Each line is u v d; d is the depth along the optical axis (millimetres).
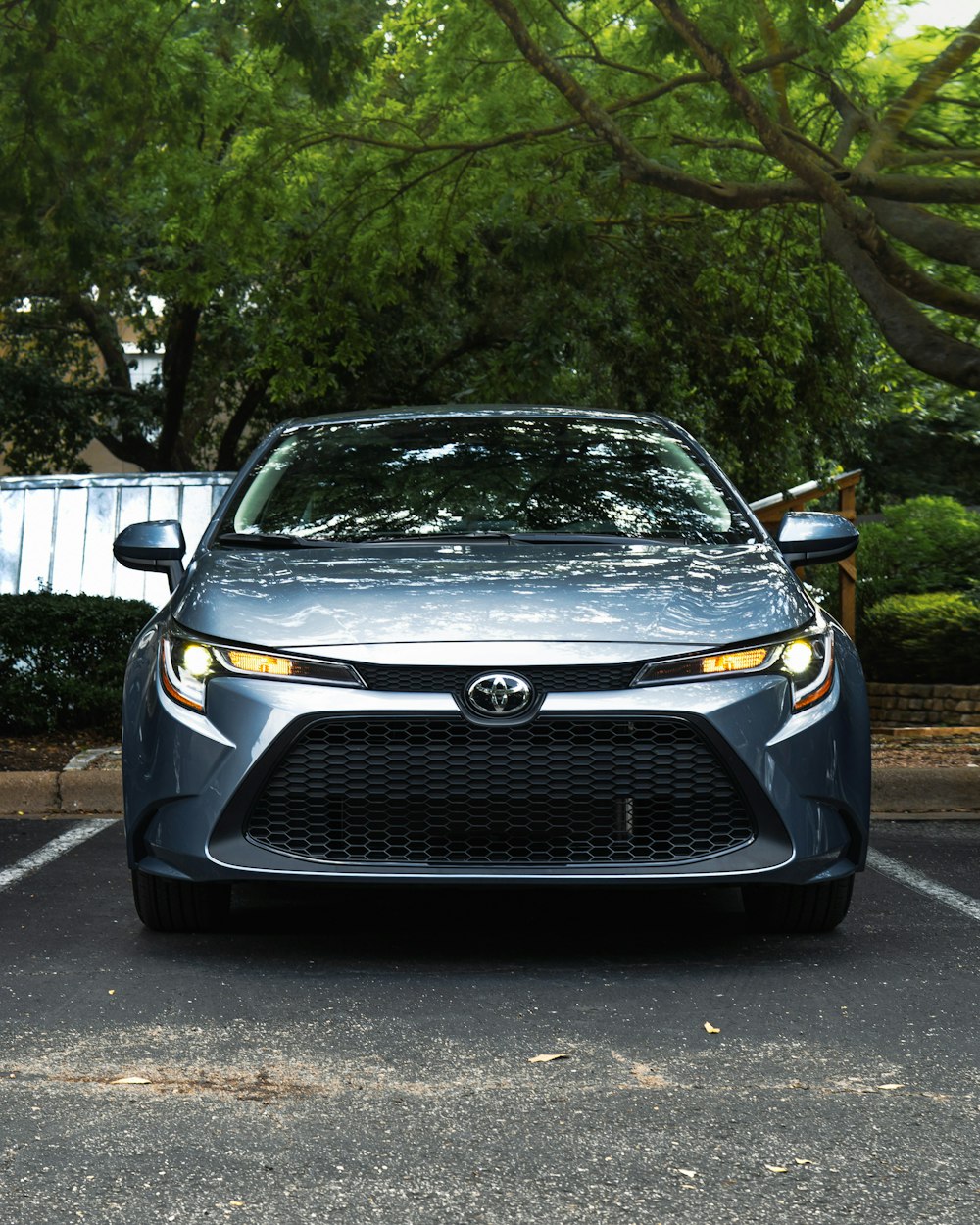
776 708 4664
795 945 5102
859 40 9977
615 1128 3332
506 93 10883
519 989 4516
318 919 5465
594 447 6230
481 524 5676
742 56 10078
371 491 5883
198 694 4711
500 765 4551
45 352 23344
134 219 17547
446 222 12469
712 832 4609
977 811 8180
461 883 4535
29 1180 3020
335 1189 2980
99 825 7645
